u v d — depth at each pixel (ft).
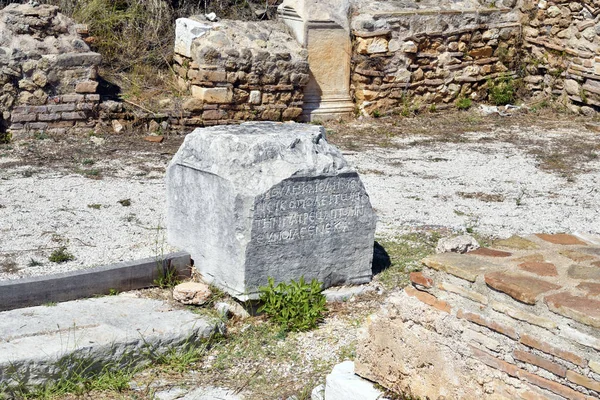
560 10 44.93
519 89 47.16
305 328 19.61
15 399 16.61
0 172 30.42
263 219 19.61
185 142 21.54
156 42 43.19
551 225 27.17
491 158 36.09
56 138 35.22
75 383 17.16
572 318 12.14
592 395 11.97
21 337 17.53
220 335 19.08
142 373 17.90
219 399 16.93
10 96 34.68
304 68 39.63
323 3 41.14
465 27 44.29
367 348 15.17
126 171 31.55
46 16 35.32
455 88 44.75
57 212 26.21
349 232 21.09
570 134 40.83
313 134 20.95
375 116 42.63
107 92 38.91
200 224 20.99
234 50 37.91
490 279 13.20
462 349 13.53
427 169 33.96
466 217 27.78
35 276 19.77
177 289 20.03
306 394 16.97
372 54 41.86
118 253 22.53
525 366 12.75
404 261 23.24
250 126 22.09
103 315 18.97
